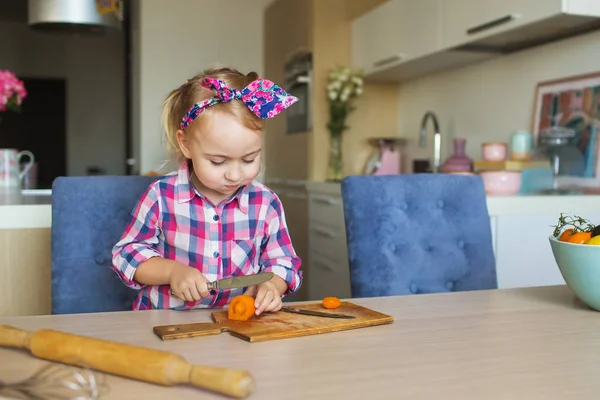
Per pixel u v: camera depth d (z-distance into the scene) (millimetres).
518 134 2500
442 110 3352
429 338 830
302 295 3697
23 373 670
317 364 708
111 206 1345
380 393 614
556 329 885
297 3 3900
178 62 4539
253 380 600
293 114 4012
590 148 2322
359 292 1450
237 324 875
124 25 5914
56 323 903
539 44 2586
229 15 4641
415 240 1499
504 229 2178
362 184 1499
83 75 7277
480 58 2924
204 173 1052
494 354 754
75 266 1303
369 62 3422
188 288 995
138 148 4633
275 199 1288
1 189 2648
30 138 7242
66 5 2977
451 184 1566
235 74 1223
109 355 656
